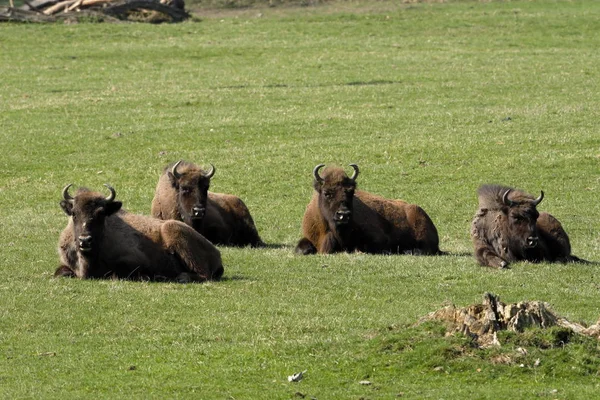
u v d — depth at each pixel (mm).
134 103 154125
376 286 65875
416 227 83312
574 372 46562
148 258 66188
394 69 177250
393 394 44375
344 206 79125
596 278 68875
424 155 122062
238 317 56594
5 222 97688
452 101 152250
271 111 147250
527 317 50062
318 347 50531
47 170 121938
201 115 145375
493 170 115562
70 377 47000
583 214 99938
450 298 62406
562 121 136500
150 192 112500
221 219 87062
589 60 184000
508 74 171500
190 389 45500
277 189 112125
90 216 64375
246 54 194000
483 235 75688
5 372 47500
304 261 75000
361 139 130750
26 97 159625
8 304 58906
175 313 57375
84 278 66125
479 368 46938
